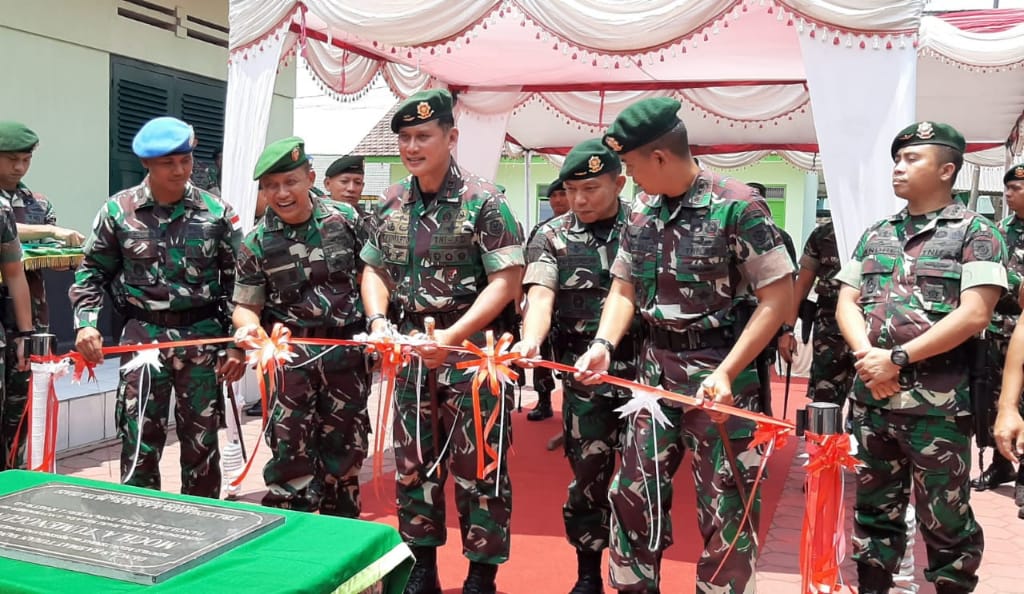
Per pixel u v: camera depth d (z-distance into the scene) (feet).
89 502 6.29
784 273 7.93
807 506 6.75
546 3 14.20
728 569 8.19
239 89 15.98
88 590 4.82
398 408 10.28
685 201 8.29
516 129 34.94
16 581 4.92
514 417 22.70
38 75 22.03
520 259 9.80
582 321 11.09
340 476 11.84
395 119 9.71
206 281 11.60
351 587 5.36
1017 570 12.44
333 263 11.41
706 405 7.68
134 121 25.11
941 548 9.40
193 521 5.89
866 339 9.45
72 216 23.26
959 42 18.21
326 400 11.59
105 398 18.30
